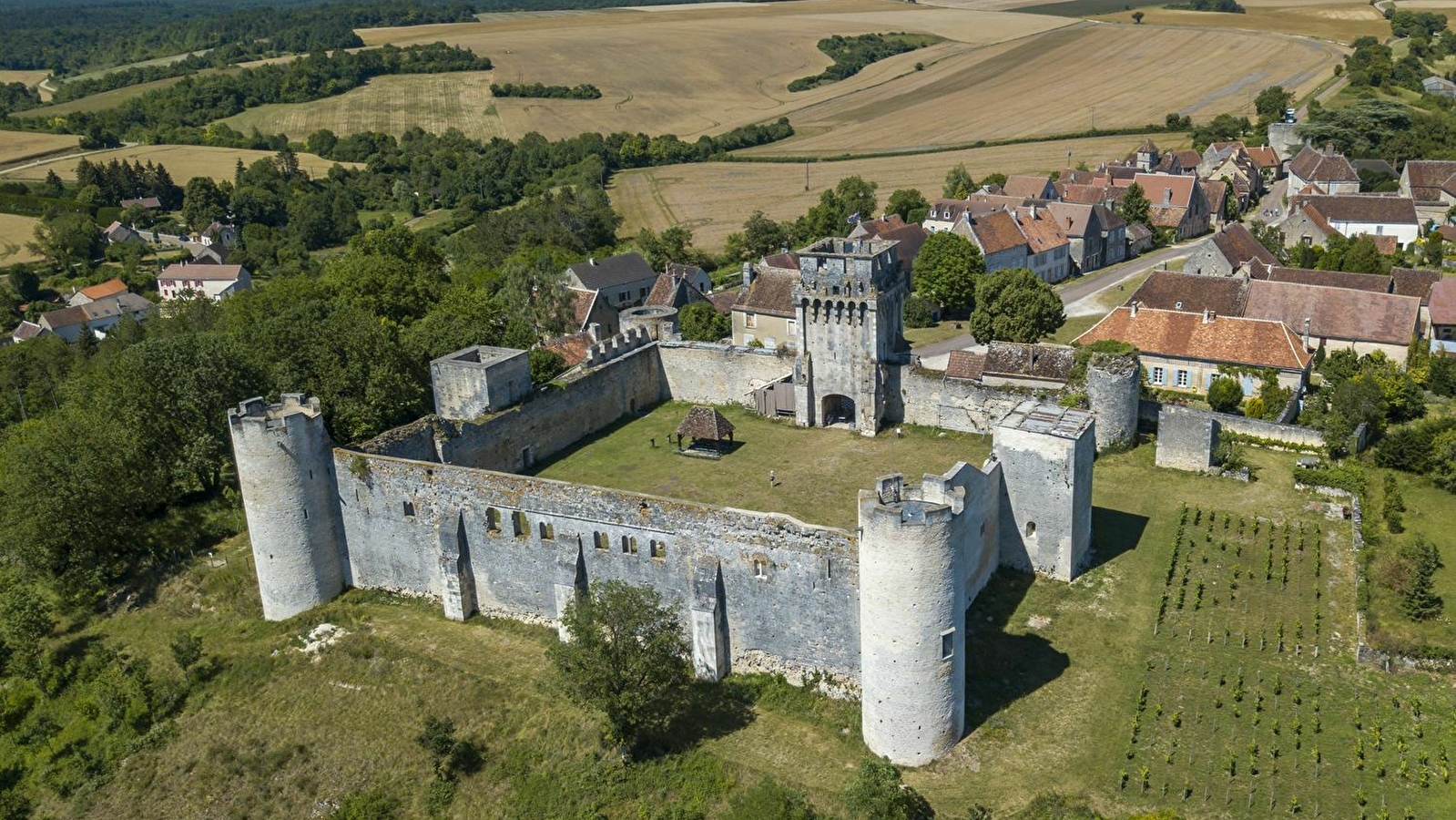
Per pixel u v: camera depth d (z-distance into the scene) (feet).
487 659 229.04
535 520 232.32
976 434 336.49
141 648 253.03
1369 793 179.01
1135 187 621.31
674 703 203.00
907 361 349.61
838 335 339.98
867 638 192.54
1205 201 650.43
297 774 210.38
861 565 189.67
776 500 291.58
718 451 332.19
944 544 183.83
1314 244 538.47
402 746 210.59
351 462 250.16
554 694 214.07
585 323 486.79
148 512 293.23
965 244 483.92
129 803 213.25
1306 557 250.37
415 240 557.33
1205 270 482.69
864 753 197.16
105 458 278.46
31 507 270.46
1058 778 186.29
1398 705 199.62
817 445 335.88
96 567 275.59
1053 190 652.89
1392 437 301.02
